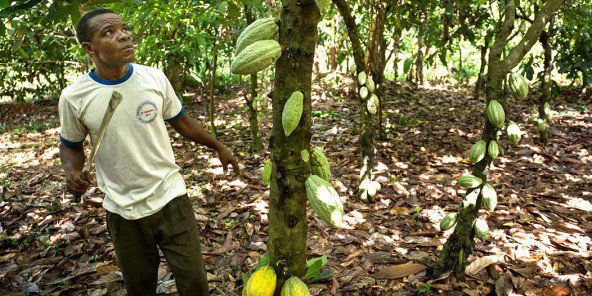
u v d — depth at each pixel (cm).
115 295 240
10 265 276
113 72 156
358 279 243
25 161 480
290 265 115
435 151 448
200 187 379
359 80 311
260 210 333
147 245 174
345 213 321
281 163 108
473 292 225
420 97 702
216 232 304
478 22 493
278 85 105
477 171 203
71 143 168
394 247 275
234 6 282
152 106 162
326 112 600
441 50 492
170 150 176
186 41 429
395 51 761
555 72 859
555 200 335
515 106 625
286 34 102
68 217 338
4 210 356
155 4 348
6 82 761
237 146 491
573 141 464
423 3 474
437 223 304
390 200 342
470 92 742
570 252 257
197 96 757
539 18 172
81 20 150
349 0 493
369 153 329
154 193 167
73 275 256
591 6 613
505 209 319
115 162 162
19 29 246
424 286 231
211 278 247
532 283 230
